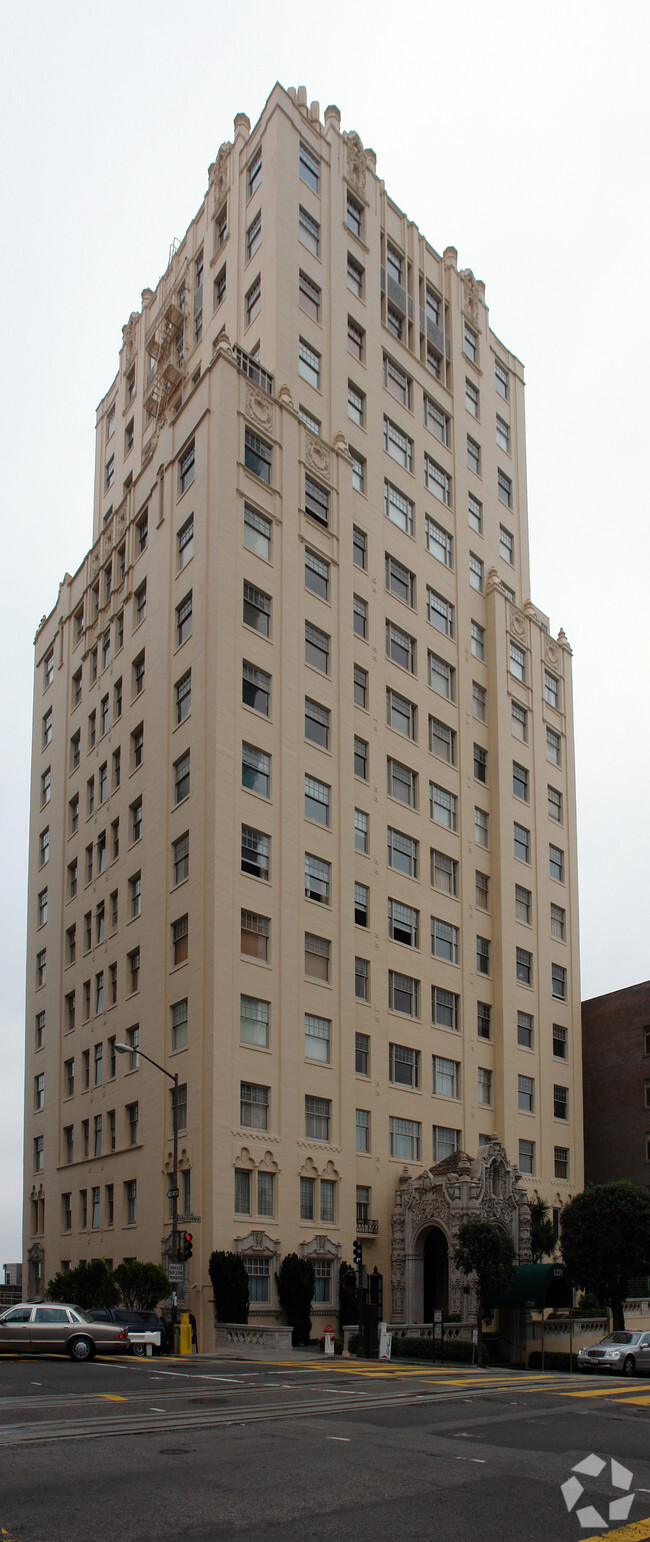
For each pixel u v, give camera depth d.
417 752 59.28
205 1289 40.31
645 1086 70.56
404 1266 48.62
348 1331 41.69
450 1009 58.47
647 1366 37.53
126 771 56.22
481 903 62.81
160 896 49.03
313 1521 13.01
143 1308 41.00
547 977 67.06
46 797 72.25
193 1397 23.30
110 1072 54.22
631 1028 72.31
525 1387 28.31
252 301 57.91
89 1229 53.62
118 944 54.62
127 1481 14.79
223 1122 42.00
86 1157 55.53
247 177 60.91
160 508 54.97
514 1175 50.62
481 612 68.44
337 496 55.34
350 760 52.81
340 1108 47.59
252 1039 44.44
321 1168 45.75
